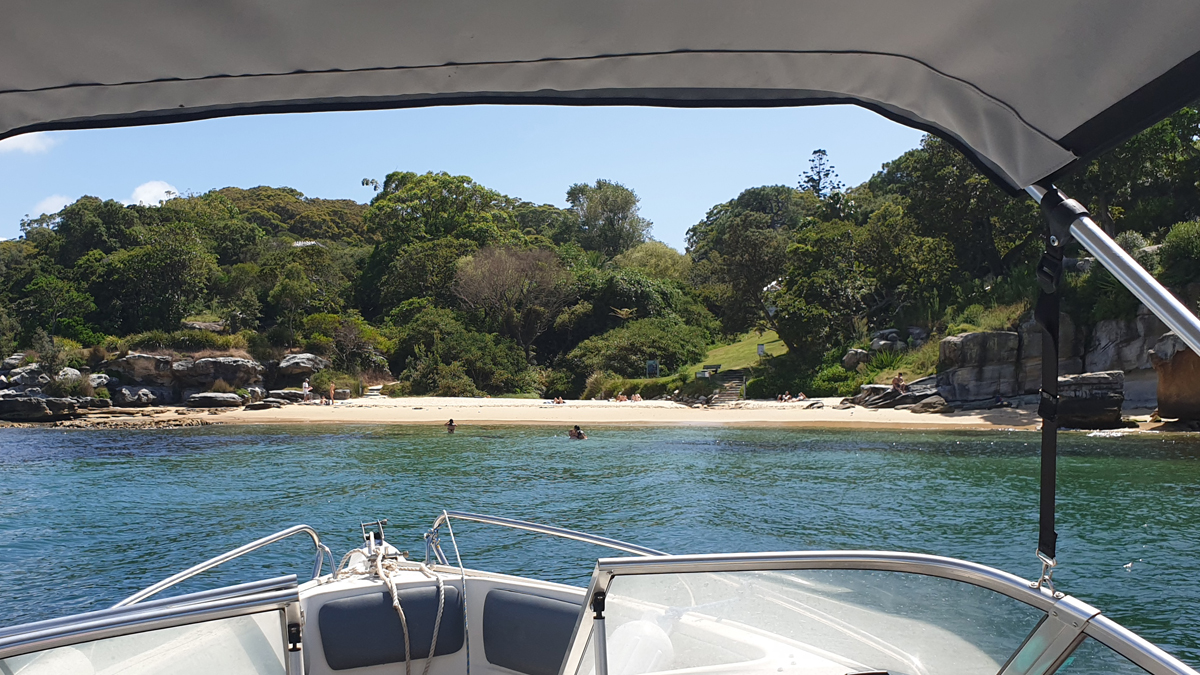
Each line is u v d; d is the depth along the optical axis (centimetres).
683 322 5625
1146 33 171
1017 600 214
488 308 5553
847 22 191
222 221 8194
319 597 375
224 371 4322
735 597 240
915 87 214
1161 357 2447
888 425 2750
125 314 5716
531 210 10219
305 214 10856
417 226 7250
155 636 222
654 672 238
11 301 6138
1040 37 183
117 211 7619
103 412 3850
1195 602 814
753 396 3925
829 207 6062
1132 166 3266
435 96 209
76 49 181
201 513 1430
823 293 4081
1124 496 1394
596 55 200
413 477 1836
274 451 2395
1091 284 2947
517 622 383
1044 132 206
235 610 226
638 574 232
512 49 195
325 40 186
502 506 1459
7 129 202
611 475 1838
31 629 208
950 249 3769
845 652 236
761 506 1407
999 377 2953
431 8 177
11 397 3738
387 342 5228
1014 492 1466
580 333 5591
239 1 172
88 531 1284
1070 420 2530
